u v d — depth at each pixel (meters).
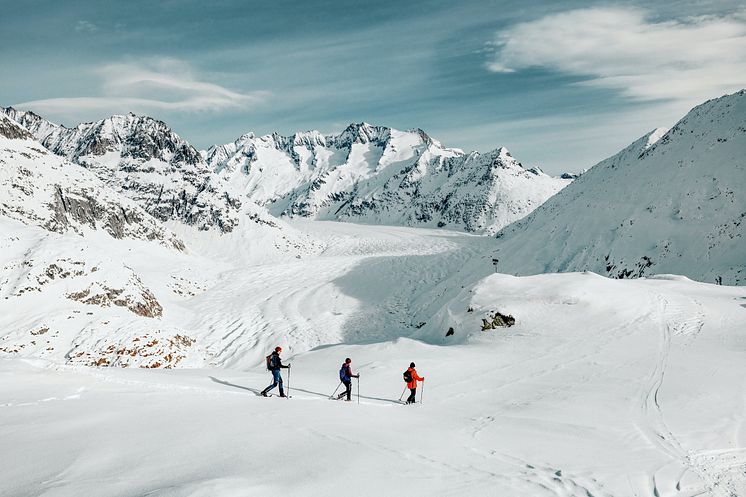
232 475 8.22
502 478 9.95
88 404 12.82
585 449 12.83
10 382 14.77
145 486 7.61
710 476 11.41
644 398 18.69
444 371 25.06
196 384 18.34
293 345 59.06
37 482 7.69
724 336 29.25
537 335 33.59
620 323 33.81
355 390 21.23
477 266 85.69
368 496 8.02
